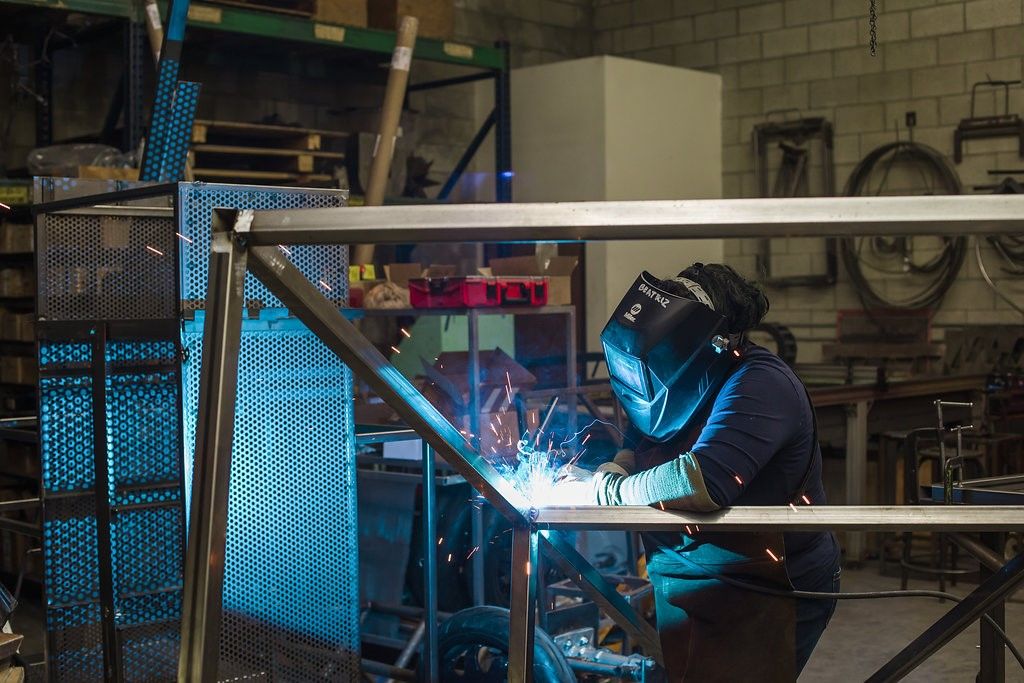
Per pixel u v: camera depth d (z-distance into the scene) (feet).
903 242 28.25
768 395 6.32
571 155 28.27
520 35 31.40
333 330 4.09
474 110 30.19
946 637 6.07
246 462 7.61
